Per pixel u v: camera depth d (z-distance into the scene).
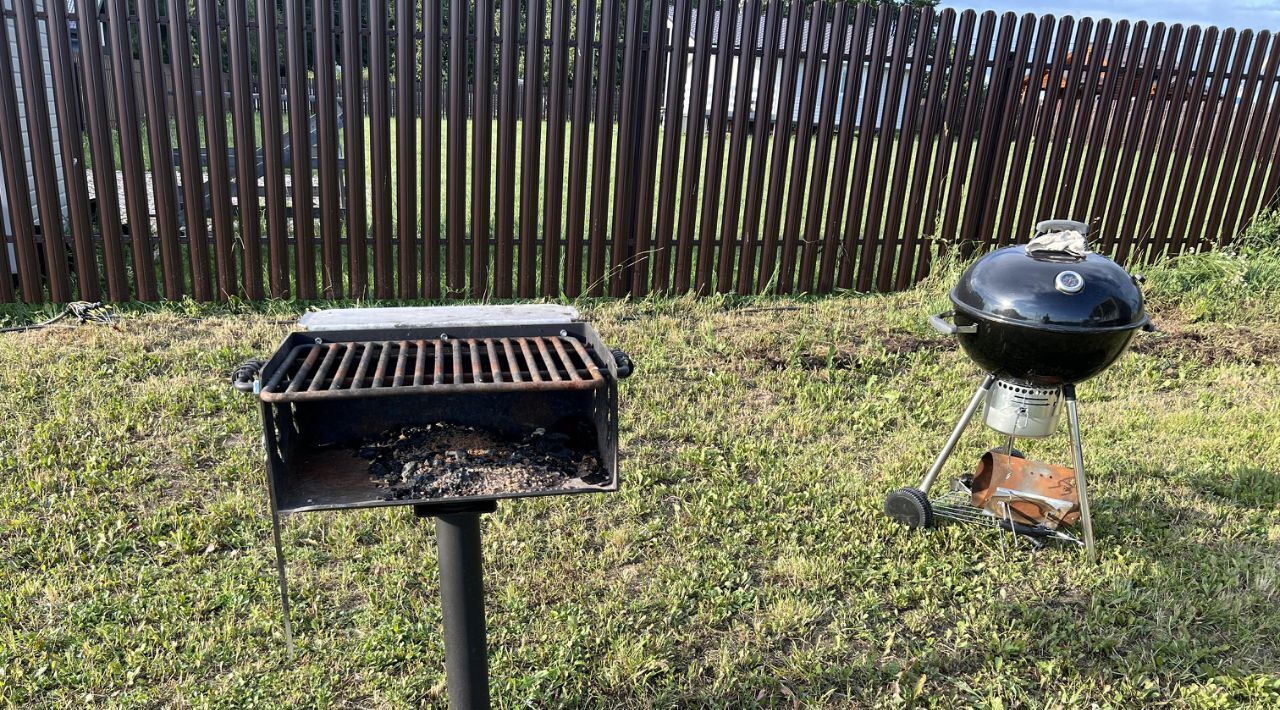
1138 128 6.98
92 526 3.39
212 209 5.75
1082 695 2.72
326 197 5.83
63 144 5.42
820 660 2.83
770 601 3.15
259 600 3.04
